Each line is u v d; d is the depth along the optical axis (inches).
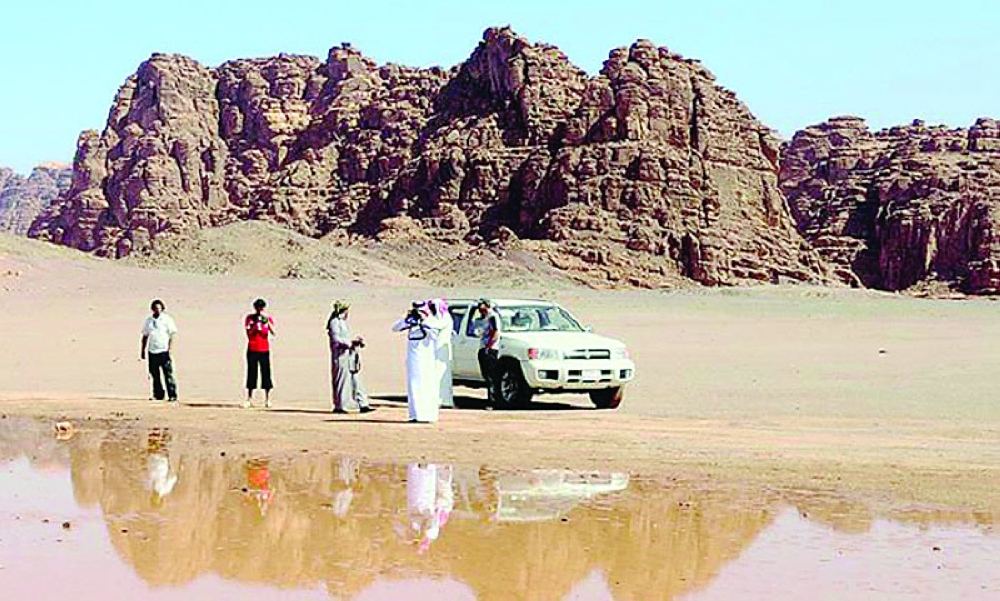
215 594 319.6
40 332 1653.5
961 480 498.9
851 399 882.8
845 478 505.0
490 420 741.3
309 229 6855.3
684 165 5949.8
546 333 841.5
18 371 1176.2
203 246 3969.0
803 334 1731.1
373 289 2566.4
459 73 7062.0
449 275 4709.6
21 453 589.6
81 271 2471.7
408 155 6815.9
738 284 5644.7
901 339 1640.0
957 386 986.1
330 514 429.1
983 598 317.1
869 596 319.3
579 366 801.6
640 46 6323.8
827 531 400.5
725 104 6540.4
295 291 2391.7
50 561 355.3
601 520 417.7
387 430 681.6
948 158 7549.2
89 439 647.8
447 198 6171.3
